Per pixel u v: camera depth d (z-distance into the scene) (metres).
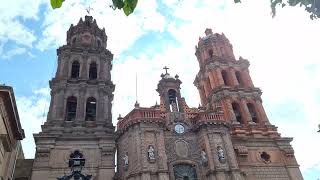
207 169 39.12
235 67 54.62
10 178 36.09
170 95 47.69
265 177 41.38
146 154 37.56
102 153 39.44
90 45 53.06
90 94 46.22
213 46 57.41
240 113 49.12
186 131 42.47
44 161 37.59
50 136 39.38
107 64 51.72
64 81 46.09
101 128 42.09
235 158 40.19
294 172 42.50
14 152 36.41
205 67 55.50
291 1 7.68
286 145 45.12
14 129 34.06
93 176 37.75
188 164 39.91
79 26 56.12
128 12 5.32
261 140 44.94
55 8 4.79
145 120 39.88
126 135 40.41
